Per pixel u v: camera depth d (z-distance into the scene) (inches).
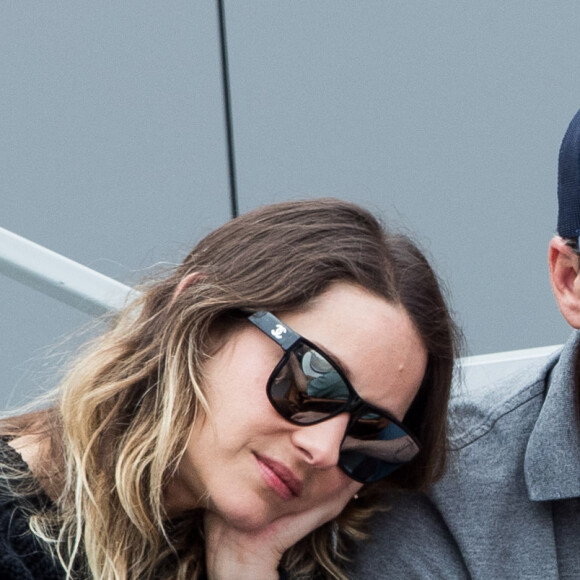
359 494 296.4
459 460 292.8
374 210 354.9
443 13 362.6
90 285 299.4
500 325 360.8
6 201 346.6
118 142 350.9
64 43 349.4
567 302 268.7
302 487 271.1
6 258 296.5
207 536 284.8
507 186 362.6
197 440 267.9
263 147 357.4
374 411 271.3
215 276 275.6
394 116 362.6
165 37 353.4
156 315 282.8
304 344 264.5
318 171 358.6
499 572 287.0
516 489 287.1
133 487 270.5
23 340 339.6
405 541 297.0
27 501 275.4
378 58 362.3
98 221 350.0
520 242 362.3
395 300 272.1
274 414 264.1
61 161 349.1
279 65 358.6
